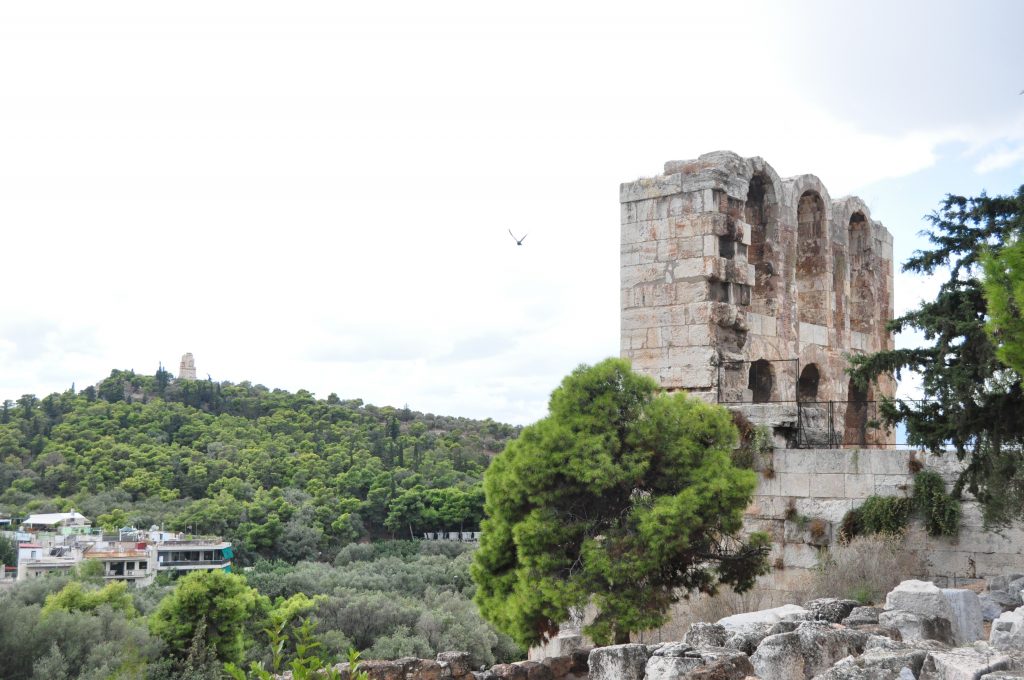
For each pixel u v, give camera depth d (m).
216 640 50.50
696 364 28.55
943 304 20.00
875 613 13.91
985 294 14.88
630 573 20.72
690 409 22.91
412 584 90.25
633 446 22.48
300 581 84.81
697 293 28.83
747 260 30.14
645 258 30.02
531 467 22.08
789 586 25.41
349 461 153.50
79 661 42.09
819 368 33.22
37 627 42.47
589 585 21.16
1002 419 18.77
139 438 161.25
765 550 23.19
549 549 22.22
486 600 23.73
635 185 30.36
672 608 25.06
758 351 30.22
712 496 21.47
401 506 128.38
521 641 22.12
